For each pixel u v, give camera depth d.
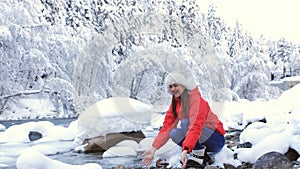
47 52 17.53
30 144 5.83
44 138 6.32
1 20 16.36
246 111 7.06
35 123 6.61
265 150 3.66
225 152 3.75
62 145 5.58
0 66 16.61
